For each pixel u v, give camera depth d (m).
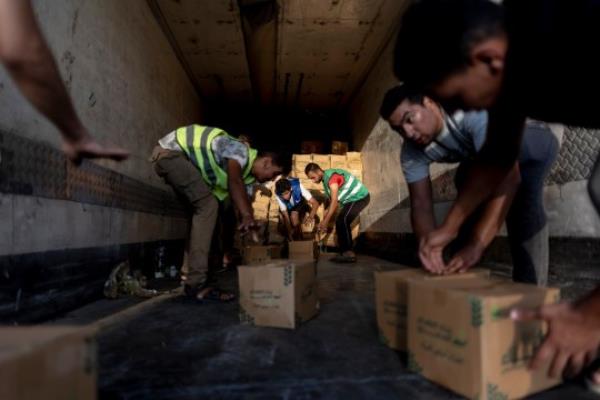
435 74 0.84
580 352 0.84
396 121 1.50
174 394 1.09
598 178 0.93
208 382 1.17
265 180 2.64
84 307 2.34
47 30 2.16
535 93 0.88
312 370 1.25
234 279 3.43
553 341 0.83
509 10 0.82
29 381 0.52
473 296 0.98
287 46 5.23
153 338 1.63
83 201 2.45
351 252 4.86
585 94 0.84
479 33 0.78
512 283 1.15
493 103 0.90
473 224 1.63
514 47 0.79
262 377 1.20
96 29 2.79
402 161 1.70
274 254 3.74
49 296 2.05
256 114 8.14
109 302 2.49
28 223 1.90
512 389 0.99
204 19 4.47
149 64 4.05
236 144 2.38
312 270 1.96
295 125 8.60
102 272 2.69
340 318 1.92
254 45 5.09
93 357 0.67
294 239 5.25
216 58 5.48
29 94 0.82
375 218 5.65
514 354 0.99
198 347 1.51
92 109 2.71
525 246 1.60
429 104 1.46
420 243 1.50
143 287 3.01
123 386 1.15
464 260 1.40
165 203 4.28
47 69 0.79
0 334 0.61
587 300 0.79
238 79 6.25
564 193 2.03
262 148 8.49
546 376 1.06
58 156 2.18
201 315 2.04
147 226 3.69
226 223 4.00
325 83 6.56
